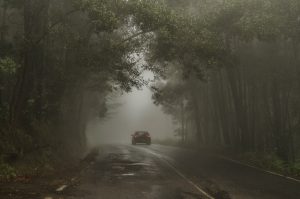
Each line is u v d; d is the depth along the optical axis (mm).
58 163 21016
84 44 22547
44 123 23562
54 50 24656
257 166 23688
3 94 21828
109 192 12781
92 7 18703
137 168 21109
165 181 15992
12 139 18375
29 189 12383
